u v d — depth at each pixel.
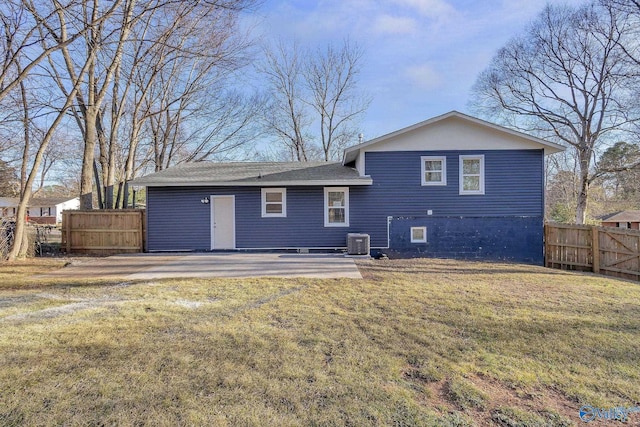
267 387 2.89
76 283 7.12
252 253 12.23
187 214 12.84
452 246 12.41
